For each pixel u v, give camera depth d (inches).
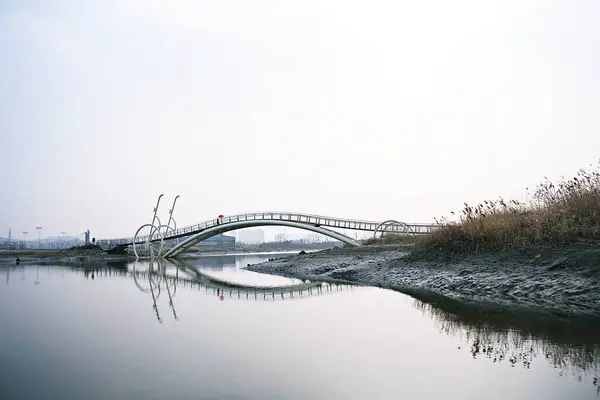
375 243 1638.8
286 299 616.4
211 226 2285.9
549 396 216.2
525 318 407.5
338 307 519.8
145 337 361.4
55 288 797.2
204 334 373.7
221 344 335.9
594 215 602.9
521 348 304.7
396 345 326.3
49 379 253.4
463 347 314.2
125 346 330.6
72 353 311.4
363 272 941.2
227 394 227.5
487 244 717.3
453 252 773.3
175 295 685.9
